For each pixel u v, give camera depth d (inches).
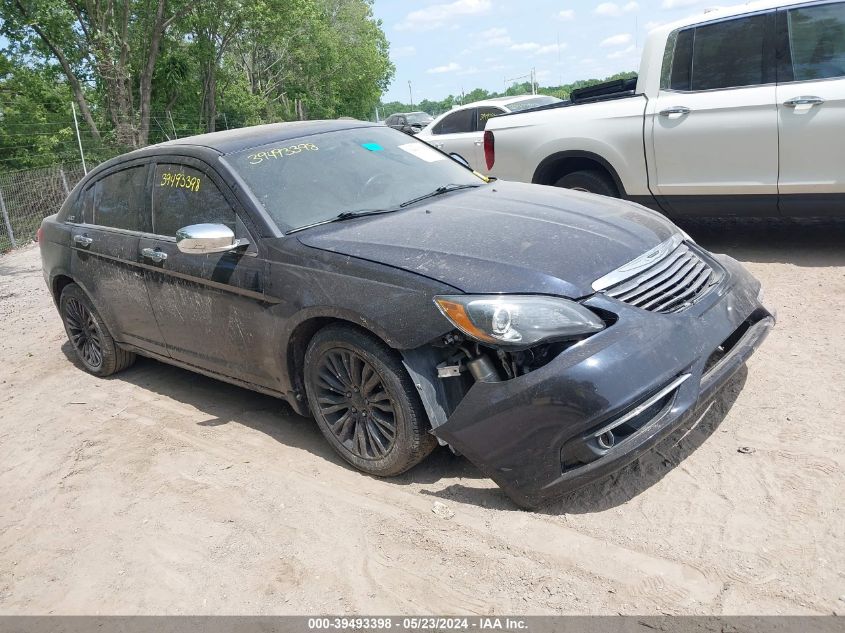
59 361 250.5
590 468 116.6
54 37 1079.6
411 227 146.9
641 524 118.6
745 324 145.8
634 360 117.6
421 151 195.2
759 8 229.0
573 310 120.5
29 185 582.2
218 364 174.1
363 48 2121.1
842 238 257.9
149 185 189.5
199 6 1204.5
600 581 107.3
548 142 272.7
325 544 125.6
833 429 138.0
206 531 134.8
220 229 150.6
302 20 1411.2
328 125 193.9
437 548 120.0
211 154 173.3
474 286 124.2
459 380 128.1
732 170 235.6
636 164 254.8
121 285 195.6
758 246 262.5
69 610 119.4
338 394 147.0
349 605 110.2
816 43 219.5
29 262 478.0
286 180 166.1
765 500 120.1
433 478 141.3
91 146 845.8
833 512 114.7
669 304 129.3
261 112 1744.6
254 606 113.3
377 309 131.0
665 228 150.4
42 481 164.6
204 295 167.6
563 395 115.6
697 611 98.9
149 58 1137.4
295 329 147.3
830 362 165.0
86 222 213.3
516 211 152.9
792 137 221.6
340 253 141.8
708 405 141.3
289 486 146.1
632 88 295.0
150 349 198.8
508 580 110.3
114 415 195.8
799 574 102.9
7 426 199.0
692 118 239.0
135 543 134.7
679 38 243.4
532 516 124.9
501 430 121.0
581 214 150.6
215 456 163.8
